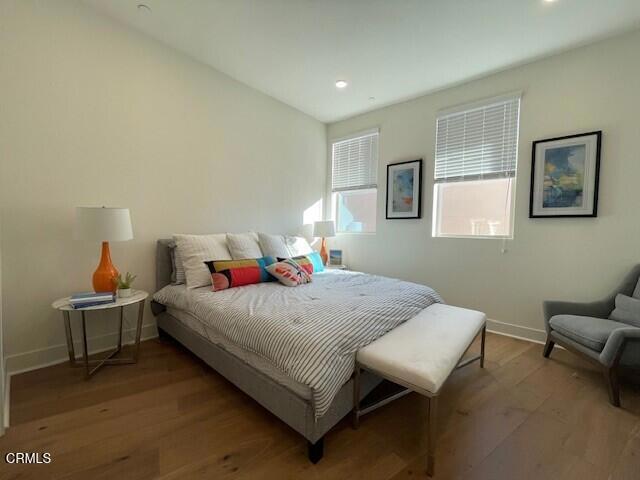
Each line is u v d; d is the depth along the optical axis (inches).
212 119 120.4
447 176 130.0
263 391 61.5
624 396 73.8
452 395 74.2
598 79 95.5
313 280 111.1
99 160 91.6
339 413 57.6
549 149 103.7
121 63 94.8
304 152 163.3
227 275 97.2
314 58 110.2
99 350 94.8
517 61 107.7
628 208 91.7
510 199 115.5
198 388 75.4
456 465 52.2
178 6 85.9
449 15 85.7
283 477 49.3
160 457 52.9
